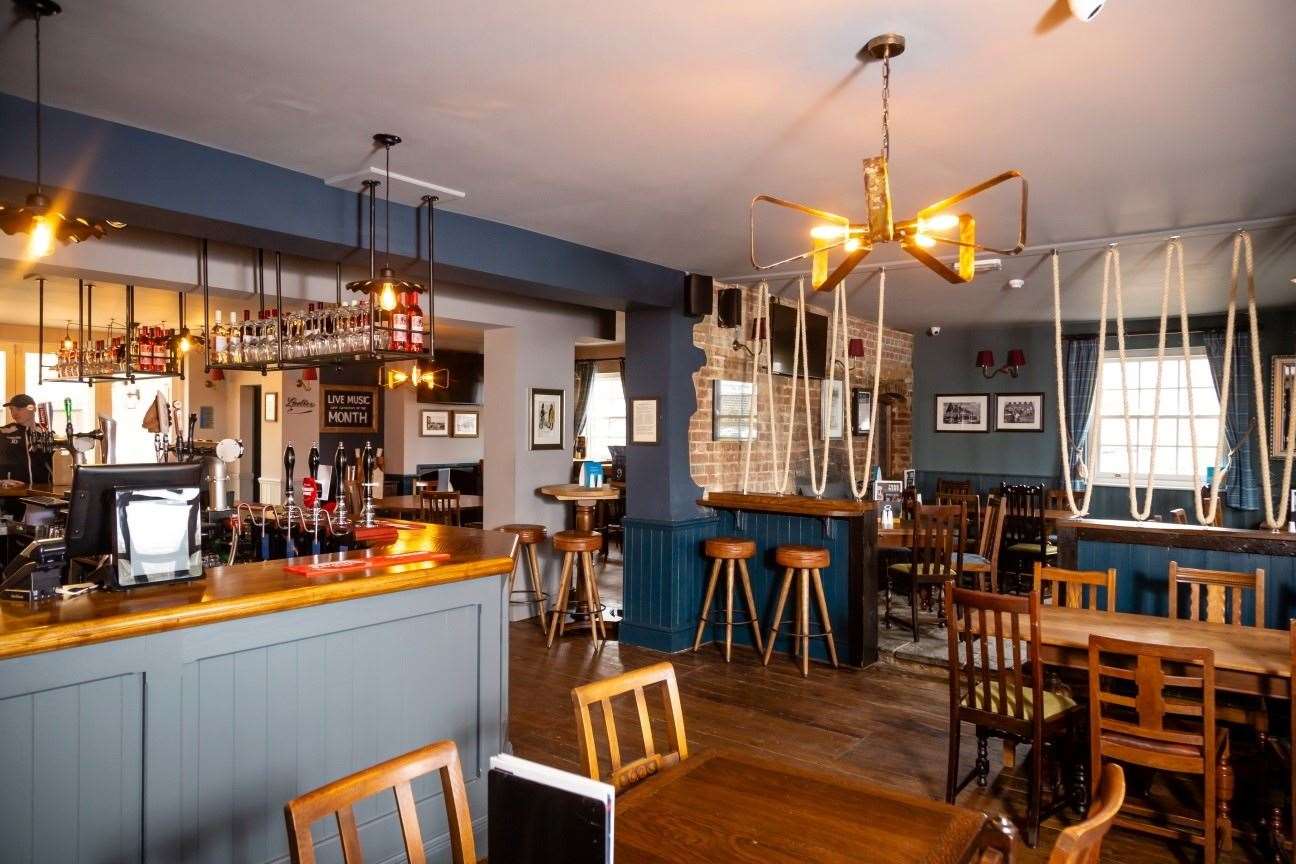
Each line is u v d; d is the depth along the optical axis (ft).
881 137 9.73
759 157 10.43
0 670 6.02
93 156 9.14
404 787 4.74
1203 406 24.29
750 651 17.43
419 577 8.68
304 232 11.10
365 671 8.46
